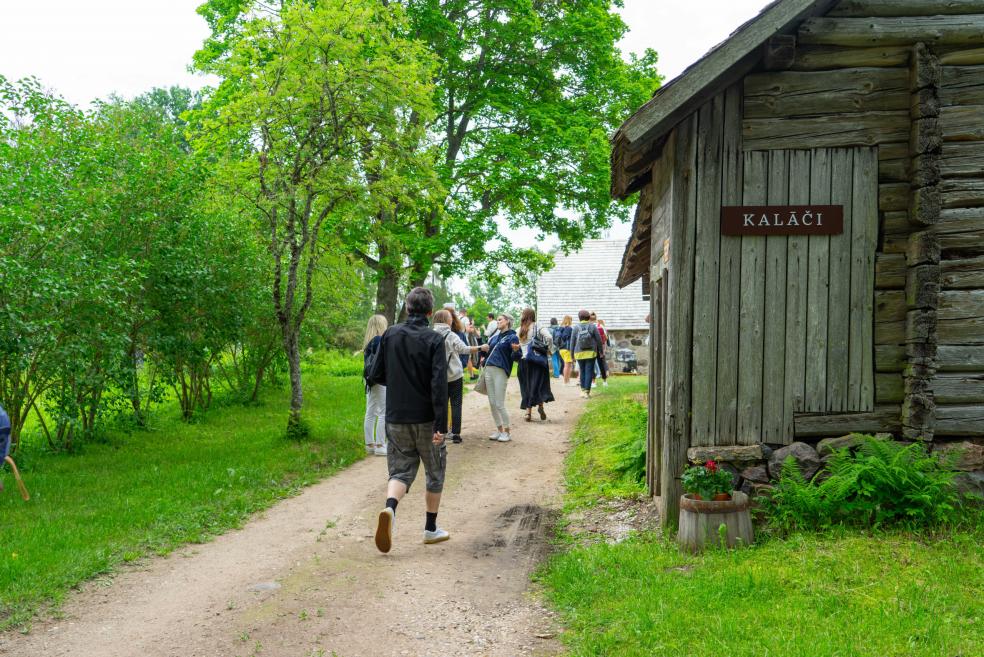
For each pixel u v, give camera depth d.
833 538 5.20
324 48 9.41
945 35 5.60
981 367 5.63
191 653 4.14
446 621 4.57
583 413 13.03
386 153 10.09
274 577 5.36
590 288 31.98
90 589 5.14
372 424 10.12
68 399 9.32
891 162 5.75
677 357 5.89
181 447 10.23
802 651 3.58
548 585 5.18
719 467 5.78
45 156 8.71
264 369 15.25
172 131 10.91
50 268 8.40
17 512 6.78
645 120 5.57
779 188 5.80
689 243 5.87
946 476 5.32
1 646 4.23
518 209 18.89
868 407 5.75
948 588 4.29
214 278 11.45
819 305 5.79
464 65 17.84
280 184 10.00
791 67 5.79
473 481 8.39
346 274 13.20
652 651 3.81
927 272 5.57
